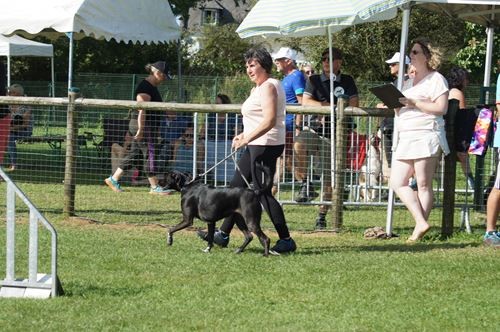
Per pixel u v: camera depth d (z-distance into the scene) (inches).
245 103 336.5
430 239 381.1
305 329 227.3
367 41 1299.2
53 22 603.2
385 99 357.4
